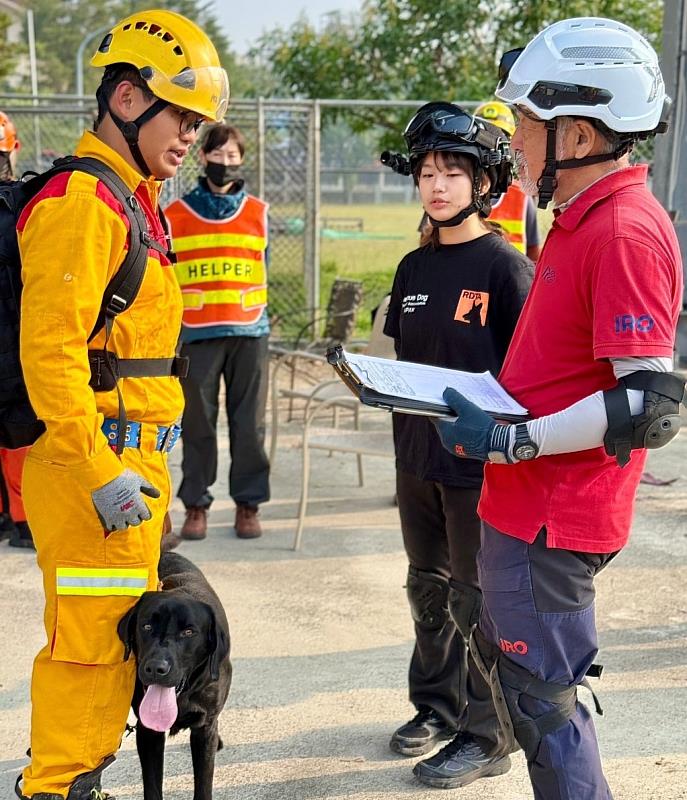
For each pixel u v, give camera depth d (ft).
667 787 10.25
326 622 14.57
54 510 8.37
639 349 7.00
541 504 7.75
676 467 22.67
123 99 8.36
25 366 7.90
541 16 43.01
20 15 240.32
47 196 8.00
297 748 11.16
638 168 7.63
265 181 34.50
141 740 9.18
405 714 11.93
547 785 7.89
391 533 18.58
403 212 118.52
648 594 15.40
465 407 7.57
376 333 19.34
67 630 8.46
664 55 28.63
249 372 18.03
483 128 10.21
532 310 8.00
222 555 17.38
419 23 43.93
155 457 8.86
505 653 8.08
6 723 11.68
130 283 8.31
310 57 45.60
